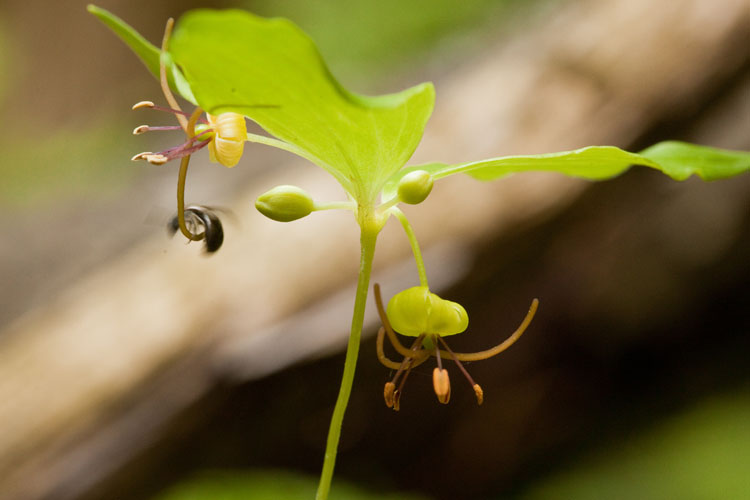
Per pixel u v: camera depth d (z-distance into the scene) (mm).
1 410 314
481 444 413
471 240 340
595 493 378
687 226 405
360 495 338
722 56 360
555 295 398
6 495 302
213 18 160
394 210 181
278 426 342
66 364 323
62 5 912
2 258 408
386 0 586
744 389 411
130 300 340
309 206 179
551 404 423
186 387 315
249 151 449
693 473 362
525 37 421
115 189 477
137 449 312
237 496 314
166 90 177
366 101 164
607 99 365
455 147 365
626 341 425
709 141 381
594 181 349
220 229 185
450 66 487
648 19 371
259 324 323
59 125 911
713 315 429
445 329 181
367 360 341
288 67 164
